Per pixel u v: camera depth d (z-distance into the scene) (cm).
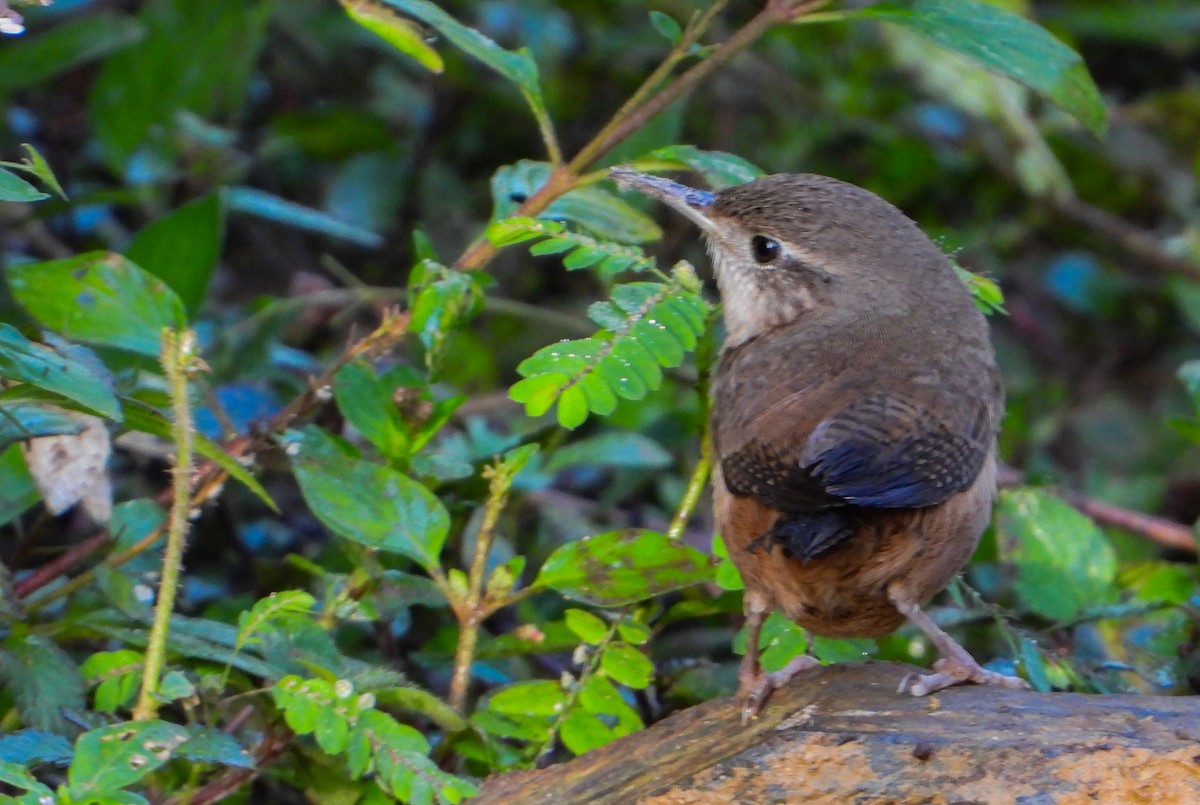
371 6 815
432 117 1670
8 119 1470
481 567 877
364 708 764
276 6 1606
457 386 1439
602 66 1695
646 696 982
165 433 830
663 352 805
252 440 958
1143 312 1797
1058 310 1812
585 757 790
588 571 867
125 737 694
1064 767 703
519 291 1609
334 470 880
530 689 868
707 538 1245
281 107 1684
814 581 825
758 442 823
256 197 1259
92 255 959
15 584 934
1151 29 1881
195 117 1375
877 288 957
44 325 948
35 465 839
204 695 802
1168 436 1647
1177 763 693
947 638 828
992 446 902
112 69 1380
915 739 732
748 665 852
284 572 1090
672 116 1136
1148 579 1092
